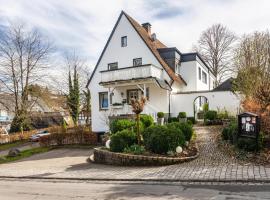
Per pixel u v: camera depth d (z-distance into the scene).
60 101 45.25
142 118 17.11
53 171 12.34
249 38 19.62
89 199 7.26
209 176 8.59
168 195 7.11
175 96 25.02
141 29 27.58
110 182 9.31
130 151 12.57
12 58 35.09
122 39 26.28
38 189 9.07
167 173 9.59
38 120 48.28
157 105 24.03
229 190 7.14
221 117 21.33
